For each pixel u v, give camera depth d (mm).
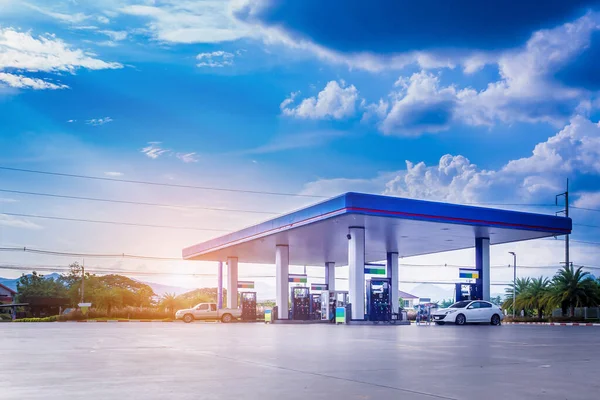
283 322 40781
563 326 33625
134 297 78688
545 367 9133
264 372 8359
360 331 23531
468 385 7090
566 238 54031
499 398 6164
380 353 11789
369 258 57281
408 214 31125
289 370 8625
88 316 57094
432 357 10859
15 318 74438
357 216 30625
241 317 46344
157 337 18359
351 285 33781
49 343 15180
